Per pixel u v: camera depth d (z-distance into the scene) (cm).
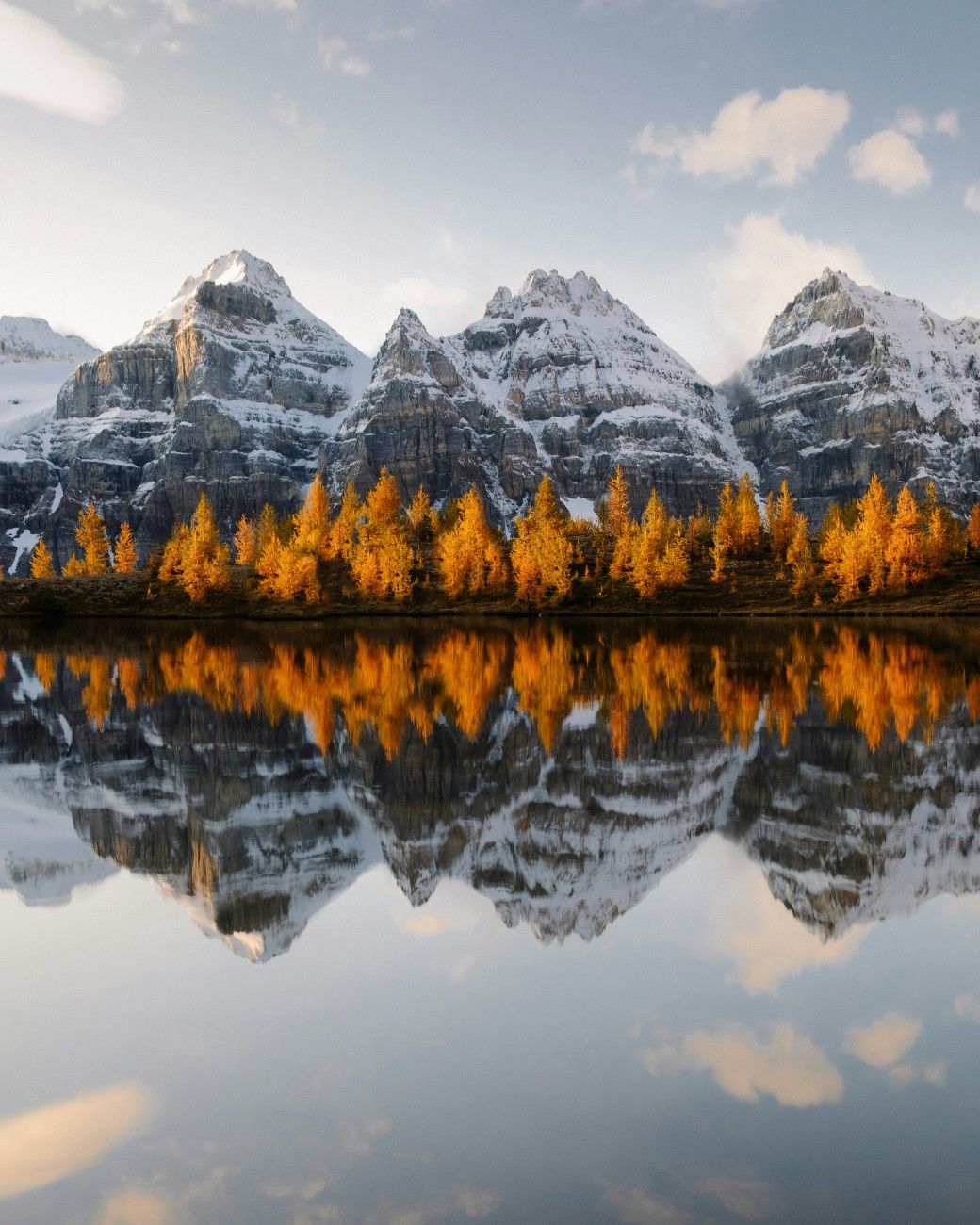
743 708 3572
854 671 4838
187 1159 879
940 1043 1080
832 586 12388
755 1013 1162
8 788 2414
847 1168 850
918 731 3028
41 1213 800
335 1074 1027
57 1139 912
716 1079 1012
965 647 6331
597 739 2992
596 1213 792
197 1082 1017
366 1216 794
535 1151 882
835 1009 1168
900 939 1387
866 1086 984
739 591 12538
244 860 1808
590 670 5084
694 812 2111
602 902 1561
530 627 9862
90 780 2506
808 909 1516
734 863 1755
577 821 2059
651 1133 914
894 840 1884
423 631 9200
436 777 2495
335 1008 1187
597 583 13275
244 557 16288
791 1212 784
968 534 13500
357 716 3519
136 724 3419
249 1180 845
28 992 1241
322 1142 903
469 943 1395
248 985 1258
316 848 1883
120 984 1265
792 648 6394
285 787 2406
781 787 2336
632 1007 1180
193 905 1566
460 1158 873
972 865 1720
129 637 8762
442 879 1692
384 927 1461
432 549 15588
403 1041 1098
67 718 3572
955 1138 895
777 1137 898
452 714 3528
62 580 14262
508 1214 783
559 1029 1122
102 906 1565
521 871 1728
